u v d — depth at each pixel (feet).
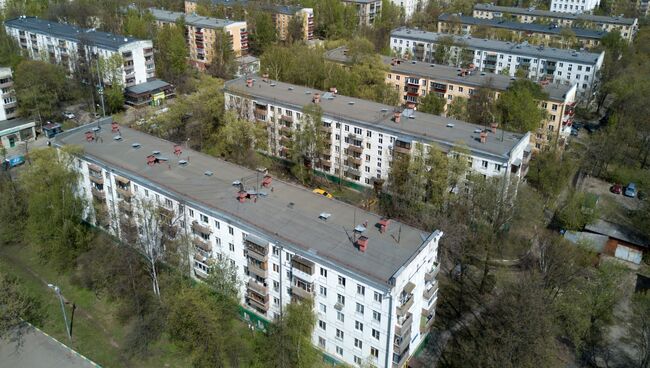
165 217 265.34
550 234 313.53
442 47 618.85
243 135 387.55
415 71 516.73
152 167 287.07
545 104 434.71
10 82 463.01
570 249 286.25
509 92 419.54
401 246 221.05
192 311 222.28
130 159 296.30
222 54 645.51
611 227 329.11
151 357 237.86
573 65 561.43
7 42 573.74
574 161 433.89
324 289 220.64
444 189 304.91
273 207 249.75
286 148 409.69
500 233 303.48
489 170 325.83
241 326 256.93
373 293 204.33
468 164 314.55
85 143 317.63
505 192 301.22
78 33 559.79
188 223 263.08
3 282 249.34
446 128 359.05
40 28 595.06
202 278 265.75
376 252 216.95
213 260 252.42
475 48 613.52
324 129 386.93
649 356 224.94
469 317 264.93
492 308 252.83
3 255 306.14
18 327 252.42
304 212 246.27
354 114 383.04
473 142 337.11
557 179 372.99
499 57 600.39
